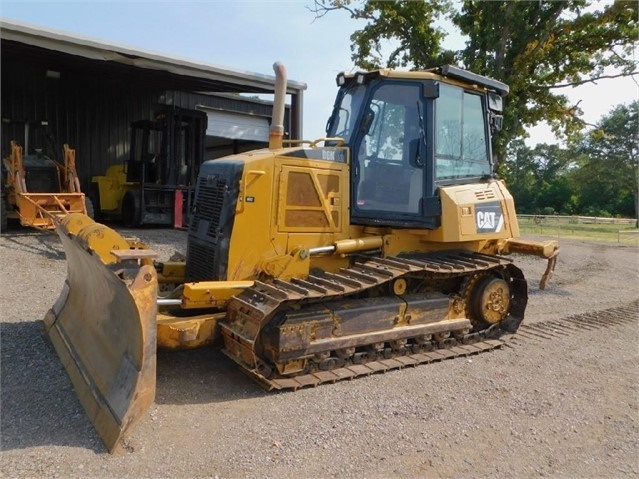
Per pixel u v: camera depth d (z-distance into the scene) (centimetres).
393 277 494
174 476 320
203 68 1295
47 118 1627
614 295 995
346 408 423
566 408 446
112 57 1163
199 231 528
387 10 1905
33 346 535
